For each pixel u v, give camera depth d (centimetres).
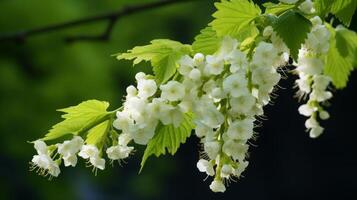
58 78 1498
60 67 1487
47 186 1695
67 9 1406
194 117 281
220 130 262
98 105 274
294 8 273
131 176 2920
